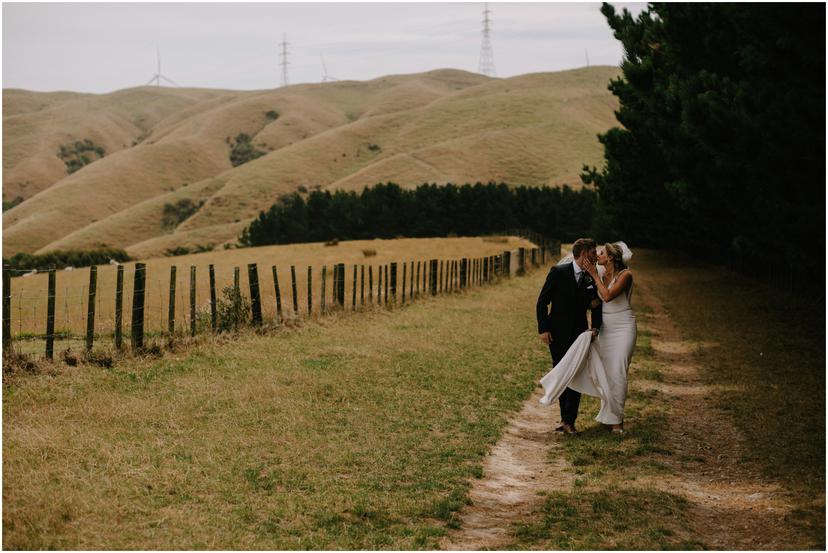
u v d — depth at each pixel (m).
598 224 58.16
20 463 6.57
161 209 173.12
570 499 6.84
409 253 58.00
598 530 6.05
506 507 6.73
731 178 13.42
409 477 7.30
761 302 24.61
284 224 110.00
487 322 20.44
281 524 5.85
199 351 12.98
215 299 14.67
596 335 9.32
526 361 14.71
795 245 12.51
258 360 12.80
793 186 12.36
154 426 8.37
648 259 50.78
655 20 19.34
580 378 9.32
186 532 5.52
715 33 15.31
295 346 14.54
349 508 6.32
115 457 7.00
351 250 59.66
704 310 23.61
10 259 91.50
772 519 6.37
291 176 180.38
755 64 11.88
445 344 16.16
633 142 25.83
